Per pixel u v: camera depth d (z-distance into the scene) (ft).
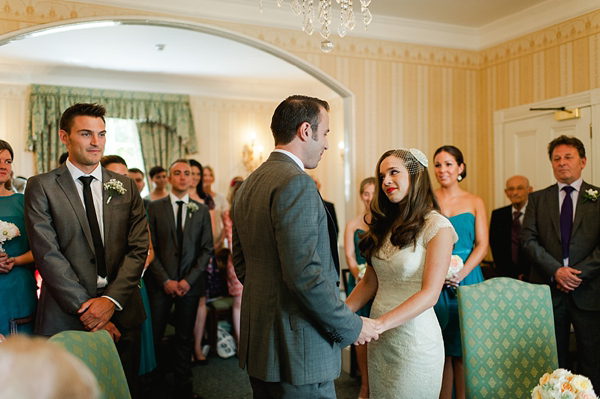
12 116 24.90
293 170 5.77
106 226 8.09
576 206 10.52
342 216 27.27
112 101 26.55
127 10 13.05
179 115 27.78
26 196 7.63
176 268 12.16
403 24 15.97
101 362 5.14
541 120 14.90
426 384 7.06
